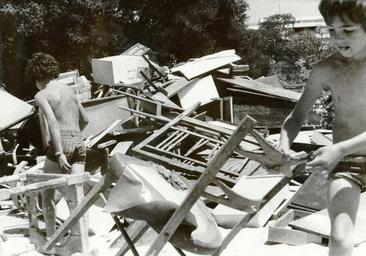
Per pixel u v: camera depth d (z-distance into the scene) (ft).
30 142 36.60
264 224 22.06
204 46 128.67
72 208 17.20
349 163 10.39
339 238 9.89
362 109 10.44
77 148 20.22
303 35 138.82
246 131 9.43
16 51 105.40
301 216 21.91
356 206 10.30
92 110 36.29
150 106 37.17
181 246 11.25
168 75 47.50
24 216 24.62
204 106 42.73
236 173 27.81
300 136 37.76
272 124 44.62
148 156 28.63
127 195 10.84
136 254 11.57
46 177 17.90
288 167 9.96
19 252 17.92
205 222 11.96
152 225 10.83
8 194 16.07
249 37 137.90
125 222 21.71
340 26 9.48
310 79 11.00
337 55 10.68
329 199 10.43
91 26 112.98
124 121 36.47
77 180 17.06
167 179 11.90
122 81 50.93
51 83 20.18
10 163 35.32
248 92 45.52
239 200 10.23
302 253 18.24
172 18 126.82
